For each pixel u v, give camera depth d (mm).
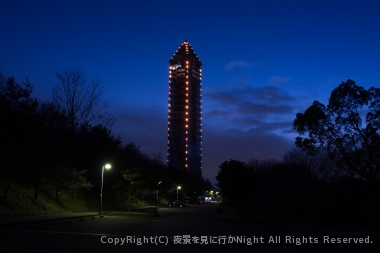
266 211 42938
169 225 28297
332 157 25031
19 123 26641
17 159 27656
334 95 24422
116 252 14180
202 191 135375
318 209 37406
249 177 43594
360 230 26469
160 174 54781
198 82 192125
